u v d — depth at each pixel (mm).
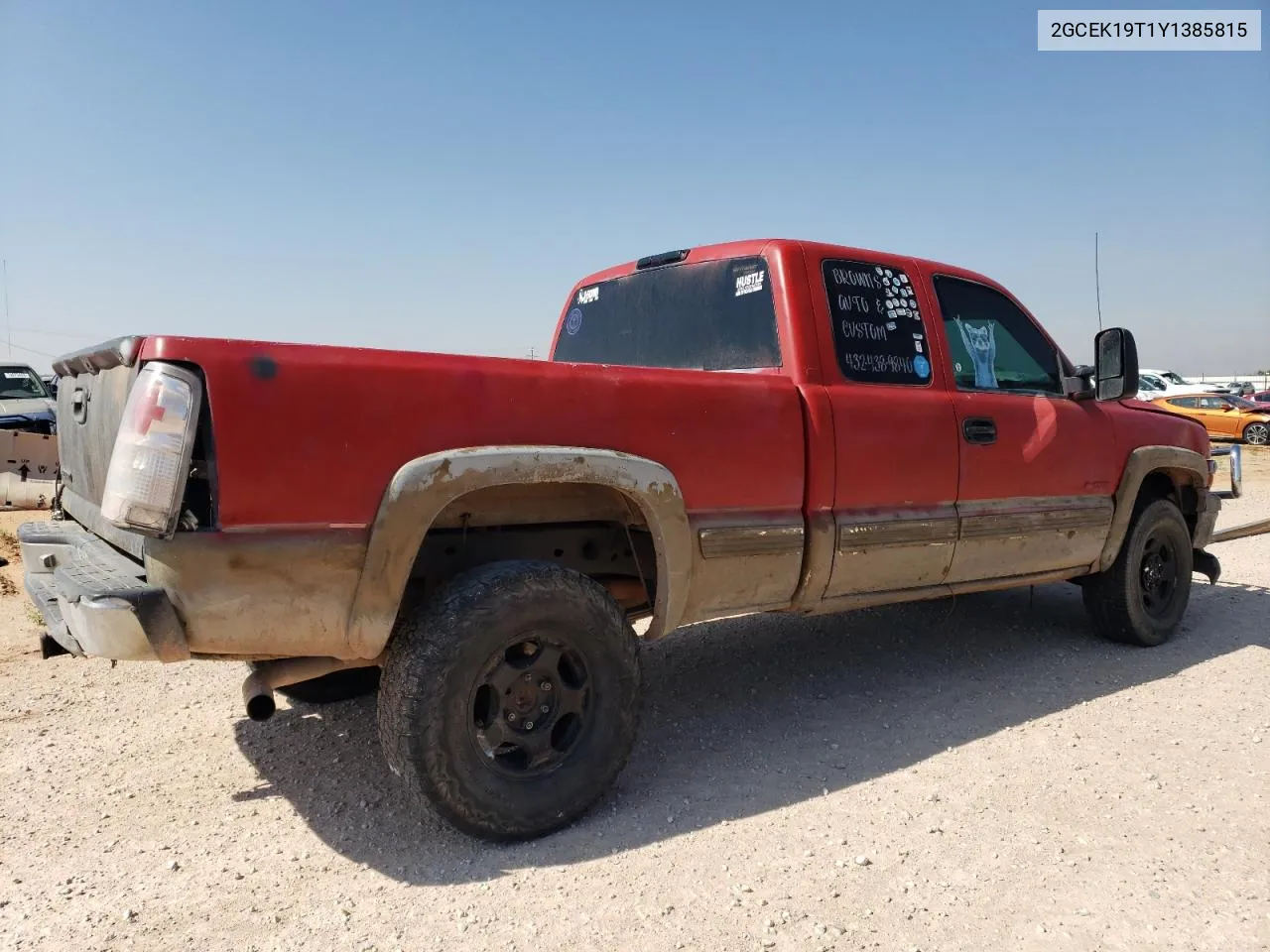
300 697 4207
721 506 3510
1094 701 4406
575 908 2604
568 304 5328
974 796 3342
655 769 3623
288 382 2596
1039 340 5031
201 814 3219
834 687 4664
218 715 4199
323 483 2646
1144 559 5379
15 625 5730
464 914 2574
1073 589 6984
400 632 2939
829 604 3943
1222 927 2506
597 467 3066
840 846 2969
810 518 3764
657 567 3328
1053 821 3137
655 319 4562
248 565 2547
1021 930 2498
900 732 4020
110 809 3254
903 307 4309
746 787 3438
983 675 4844
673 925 2518
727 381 3555
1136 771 3562
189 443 2451
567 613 3025
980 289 4781
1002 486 4473
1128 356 4590
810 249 4035
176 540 2467
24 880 2771
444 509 3041
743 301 4109
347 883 2756
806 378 3820
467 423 2889
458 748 2834
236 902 2641
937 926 2516
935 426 4172
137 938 2463
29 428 12234
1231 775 3512
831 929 2494
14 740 3895
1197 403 25453
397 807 3271
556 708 3061
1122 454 5133
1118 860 2871
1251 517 11375
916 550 4094
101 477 3012
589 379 3164
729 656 5211
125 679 4699
